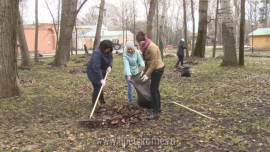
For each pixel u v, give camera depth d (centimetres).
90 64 769
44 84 1275
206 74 1492
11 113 778
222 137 562
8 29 928
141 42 670
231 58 1770
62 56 2119
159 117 700
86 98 952
